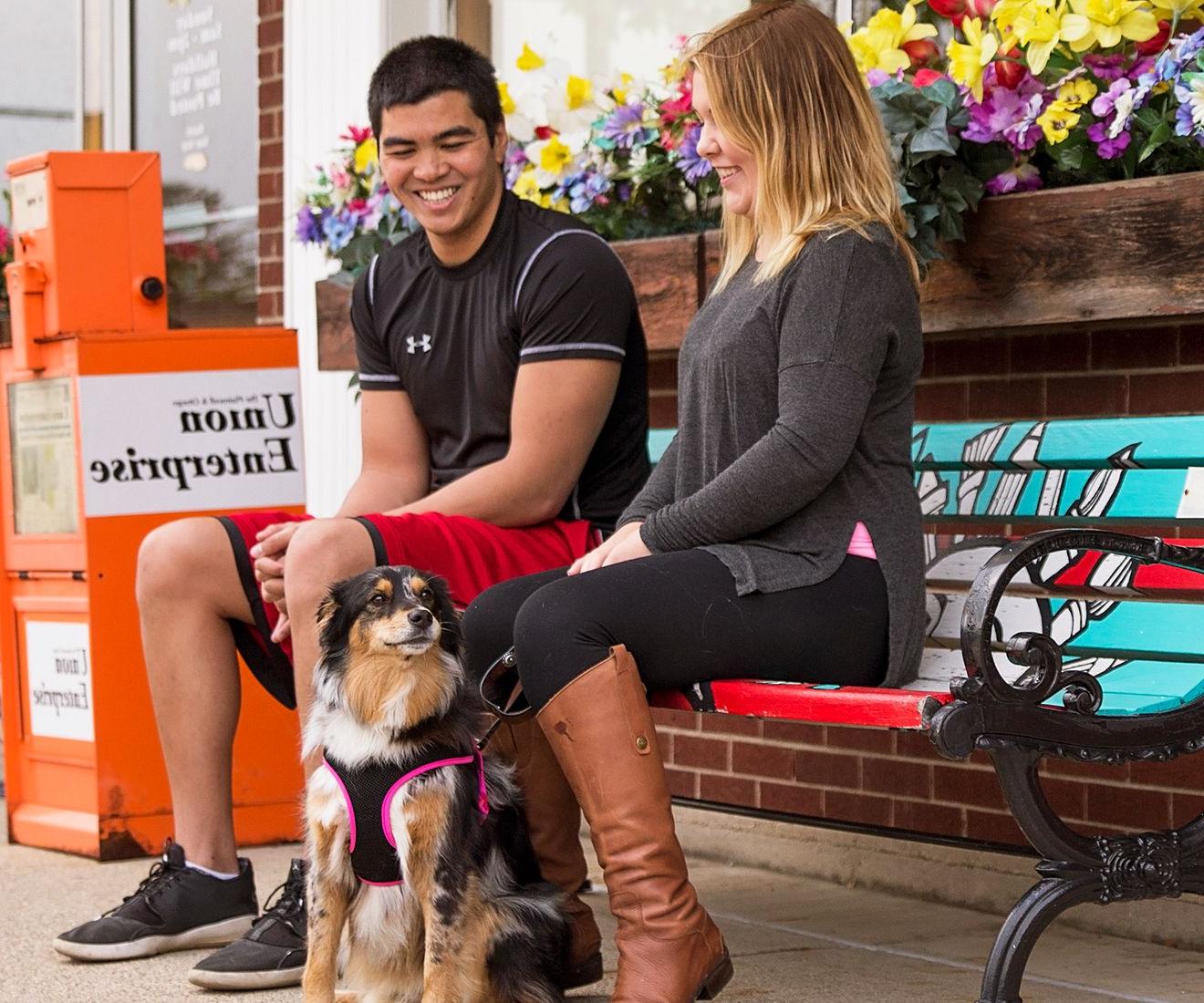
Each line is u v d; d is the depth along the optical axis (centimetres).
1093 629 333
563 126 486
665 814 292
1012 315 366
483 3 632
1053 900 277
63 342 473
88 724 478
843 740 461
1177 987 347
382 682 293
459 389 393
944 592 363
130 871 461
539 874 328
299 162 659
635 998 284
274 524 371
